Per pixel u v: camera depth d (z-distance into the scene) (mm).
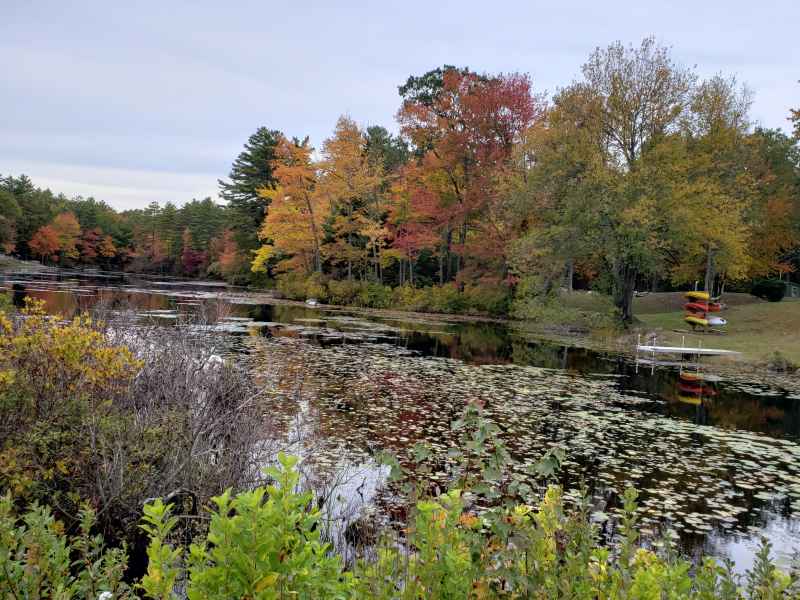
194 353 8992
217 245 73438
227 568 1656
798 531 6074
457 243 39812
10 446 4879
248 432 6426
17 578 2207
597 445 9008
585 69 26938
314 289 40406
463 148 35781
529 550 2727
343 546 4953
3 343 5316
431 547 2270
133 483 5023
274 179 55125
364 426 9180
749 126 30578
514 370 15961
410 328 25953
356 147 41031
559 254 25703
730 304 35938
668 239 24484
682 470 7980
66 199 115188
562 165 26422
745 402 13000
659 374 16312
